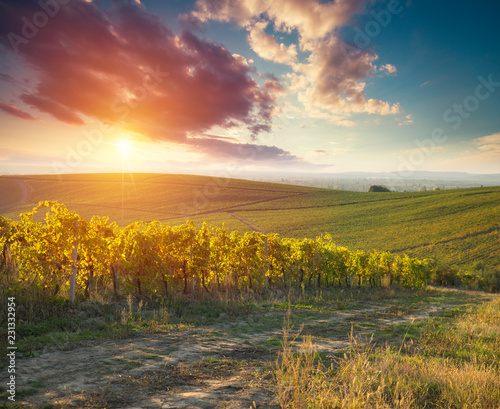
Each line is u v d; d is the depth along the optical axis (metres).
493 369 3.90
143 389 3.36
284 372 3.89
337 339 6.14
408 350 5.23
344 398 2.97
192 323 6.95
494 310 9.48
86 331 5.73
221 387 3.48
